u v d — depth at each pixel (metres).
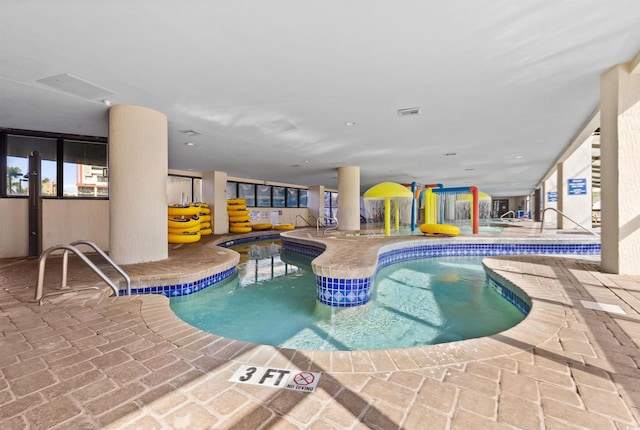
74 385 1.49
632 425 1.20
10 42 2.75
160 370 1.63
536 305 2.69
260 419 1.24
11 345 1.94
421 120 5.21
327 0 2.24
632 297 2.90
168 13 2.36
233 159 8.88
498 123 5.42
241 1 2.23
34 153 5.11
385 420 1.23
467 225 15.25
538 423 1.21
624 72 3.39
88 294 2.99
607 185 3.74
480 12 2.40
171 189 12.15
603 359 1.73
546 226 12.23
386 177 13.75
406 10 2.36
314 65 3.26
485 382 1.50
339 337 3.05
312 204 17.19
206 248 6.51
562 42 2.87
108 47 2.86
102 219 5.94
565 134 6.25
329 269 3.94
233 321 3.49
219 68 3.31
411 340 2.99
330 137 6.32
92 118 4.87
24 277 3.72
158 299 2.90
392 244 6.73
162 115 4.67
